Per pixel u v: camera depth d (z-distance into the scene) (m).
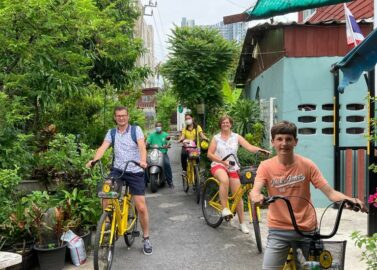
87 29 6.96
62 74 6.13
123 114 5.25
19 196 5.46
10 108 5.57
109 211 4.73
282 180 3.21
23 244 4.82
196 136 9.80
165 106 28.84
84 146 6.61
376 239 3.78
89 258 5.22
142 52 10.11
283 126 3.16
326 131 8.06
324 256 2.78
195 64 14.24
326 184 3.14
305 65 8.08
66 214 5.20
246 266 5.05
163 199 8.91
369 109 5.75
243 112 10.18
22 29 5.73
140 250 5.61
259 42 11.02
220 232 6.40
